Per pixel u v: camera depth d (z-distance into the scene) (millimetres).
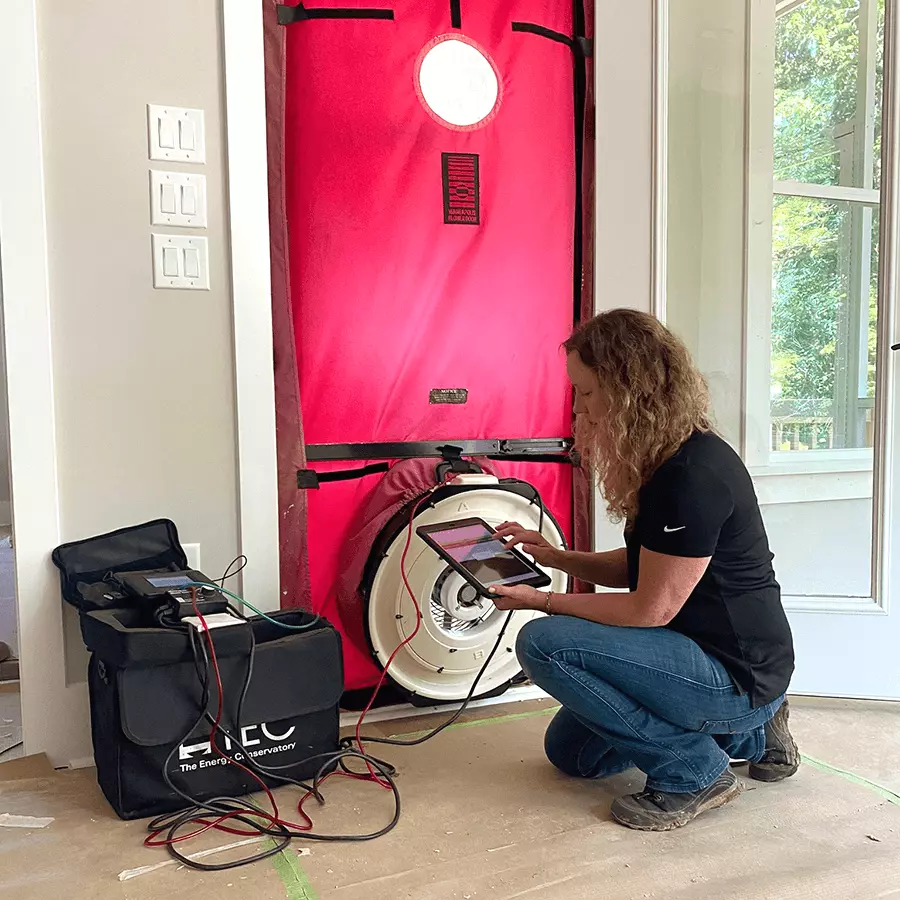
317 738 1473
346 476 1815
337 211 1768
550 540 1878
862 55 1979
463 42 1854
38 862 1209
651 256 1985
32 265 1519
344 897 1119
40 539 1547
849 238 2012
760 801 1435
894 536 1926
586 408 1396
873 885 1161
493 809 1396
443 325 1886
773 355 2125
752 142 2076
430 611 1733
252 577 1714
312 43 1724
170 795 1344
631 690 1322
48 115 1527
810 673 1958
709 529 1262
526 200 1947
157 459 1641
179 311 1646
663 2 1939
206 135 1647
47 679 1566
